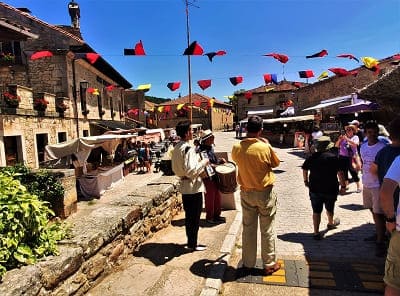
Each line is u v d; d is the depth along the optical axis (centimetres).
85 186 1285
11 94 1252
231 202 667
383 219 439
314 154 514
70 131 1772
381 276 371
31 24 1766
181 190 436
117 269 380
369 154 454
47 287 260
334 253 453
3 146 1177
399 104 457
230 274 386
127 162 1922
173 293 326
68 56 1741
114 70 2292
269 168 370
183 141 430
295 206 751
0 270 244
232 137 4322
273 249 380
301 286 351
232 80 923
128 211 424
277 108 4903
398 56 876
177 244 464
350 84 2062
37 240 290
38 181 905
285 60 733
